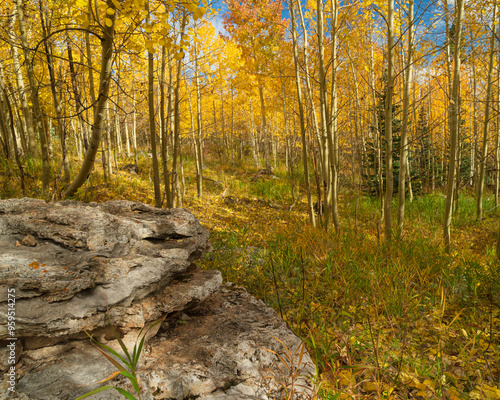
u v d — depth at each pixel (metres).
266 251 4.55
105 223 2.38
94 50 6.39
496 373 2.28
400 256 4.39
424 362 2.32
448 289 3.55
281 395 1.81
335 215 5.83
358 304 3.14
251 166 18.97
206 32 9.75
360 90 10.19
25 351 1.79
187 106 14.04
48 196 5.30
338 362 2.31
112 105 10.68
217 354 2.02
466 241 6.55
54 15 4.75
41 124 5.32
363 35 8.50
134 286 2.08
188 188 10.78
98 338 2.00
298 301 3.24
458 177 9.02
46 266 1.89
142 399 1.61
